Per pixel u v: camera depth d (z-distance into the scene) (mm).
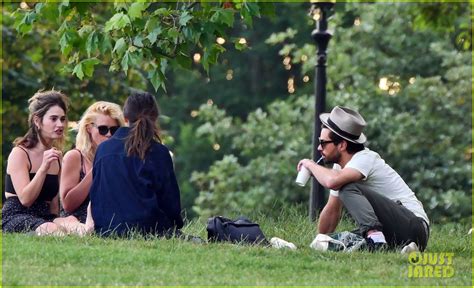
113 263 26859
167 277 25609
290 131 82250
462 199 72000
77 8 35812
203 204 81188
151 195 30000
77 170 31781
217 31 34406
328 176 30312
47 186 31688
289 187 79875
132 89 69812
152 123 30438
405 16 79500
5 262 26531
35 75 67688
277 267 27375
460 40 64375
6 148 67688
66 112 32125
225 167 81688
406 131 75938
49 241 29203
